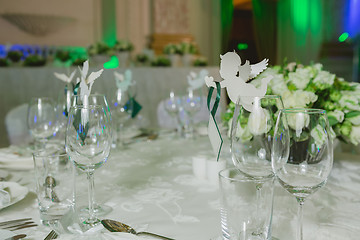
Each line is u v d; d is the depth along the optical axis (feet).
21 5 17.76
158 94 10.31
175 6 19.80
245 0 27.02
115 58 12.72
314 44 25.82
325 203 2.57
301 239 1.92
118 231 2.13
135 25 20.04
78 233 2.10
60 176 2.32
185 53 12.78
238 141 2.21
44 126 4.11
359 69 24.86
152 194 2.93
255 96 2.23
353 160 3.72
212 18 22.22
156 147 4.73
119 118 4.88
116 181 3.31
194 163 3.31
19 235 2.04
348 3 24.75
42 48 18.30
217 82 2.40
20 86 8.71
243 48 30.78
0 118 8.47
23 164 3.61
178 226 2.29
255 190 1.81
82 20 19.06
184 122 6.03
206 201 2.73
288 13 26.02
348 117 3.12
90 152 2.28
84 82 2.89
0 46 17.52
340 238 2.07
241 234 1.83
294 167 1.89
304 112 1.87
